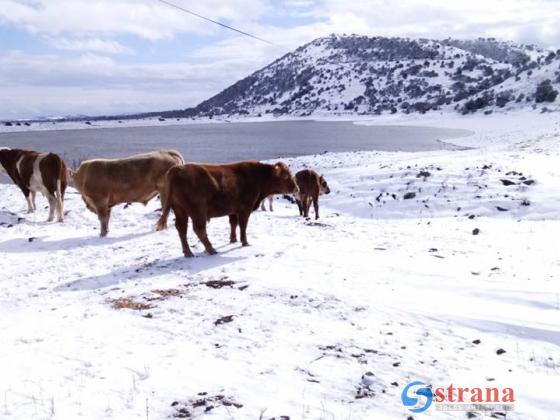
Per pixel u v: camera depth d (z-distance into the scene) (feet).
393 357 18.89
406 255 34.12
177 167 34.06
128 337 21.08
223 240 39.81
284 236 41.98
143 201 45.96
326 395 16.14
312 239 40.50
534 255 34.47
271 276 28.66
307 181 57.11
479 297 25.16
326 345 19.94
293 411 15.11
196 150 241.96
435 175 71.92
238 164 36.27
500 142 178.19
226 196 35.12
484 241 40.19
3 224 48.80
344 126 525.75
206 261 33.30
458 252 35.58
